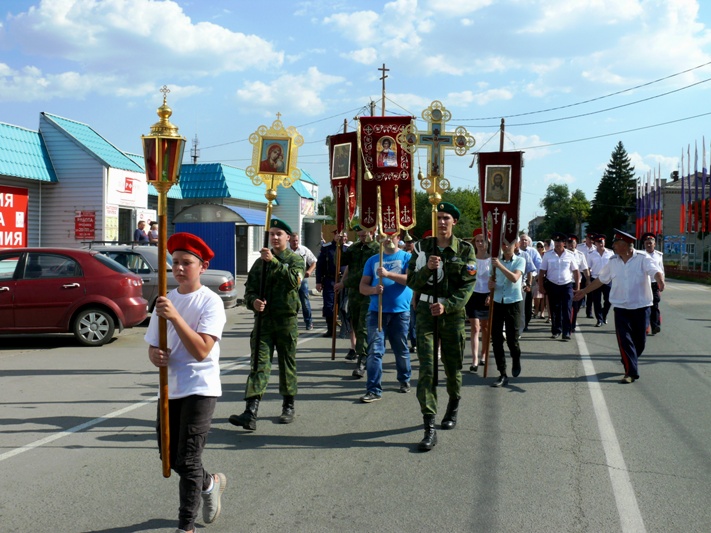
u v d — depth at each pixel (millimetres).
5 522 4102
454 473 5023
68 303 10891
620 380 8562
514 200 8258
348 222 9539
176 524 4094
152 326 3828
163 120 3725
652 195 60781
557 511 4309
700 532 4000
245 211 26812
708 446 5711
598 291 14680
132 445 5680
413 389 8039
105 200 21094
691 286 33812
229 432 6145
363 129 8164
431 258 5703
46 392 7664
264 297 6293
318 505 4395
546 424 6418
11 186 20203
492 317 8312
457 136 6492
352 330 10039
